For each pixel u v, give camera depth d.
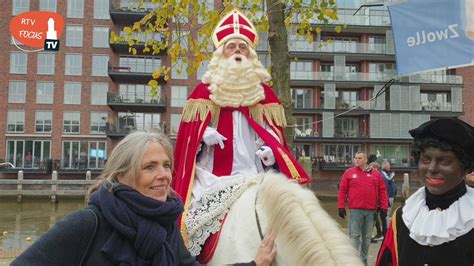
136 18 40.25
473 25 4.80
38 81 40.53
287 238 2.15
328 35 42.50
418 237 2.69
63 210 25.83
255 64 3.54
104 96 41.03
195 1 8.56
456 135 2.56
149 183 2.32
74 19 41.12
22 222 20.05
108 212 2.19
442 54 4.95
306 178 3.29
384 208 9.18
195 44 8.63
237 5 8.55
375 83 41.84
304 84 42.22
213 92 3.43
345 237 2.08
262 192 2.53
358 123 43.28
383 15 42.38
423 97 43.75
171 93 41.31
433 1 5.00
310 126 42.19
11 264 2.04
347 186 9.06
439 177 2.63
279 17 6.89
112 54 41.12
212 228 2.78
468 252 2.55
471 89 43.22
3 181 29.73
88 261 2.13
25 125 40.16
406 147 42.28
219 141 3.30
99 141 40.78
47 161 39.03
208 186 3.08
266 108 3.60
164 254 2.21
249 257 2.40
